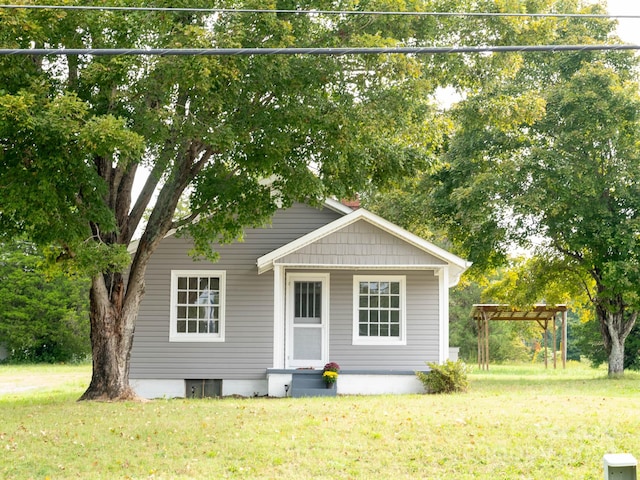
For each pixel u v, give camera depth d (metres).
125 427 14.17
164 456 12.16
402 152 17.94
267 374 21.58
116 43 14.65
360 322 22.72
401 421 14.39
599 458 11.68
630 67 29.20
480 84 18.20
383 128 16.23
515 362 59.44
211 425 14.34
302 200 17.38
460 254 31.42
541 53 28.77
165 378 22.31
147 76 14.96
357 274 22.83
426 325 22.58
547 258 30.80
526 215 28.27
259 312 22.64
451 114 21.80
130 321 19.06
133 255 21.69
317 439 13.07
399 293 22.75
